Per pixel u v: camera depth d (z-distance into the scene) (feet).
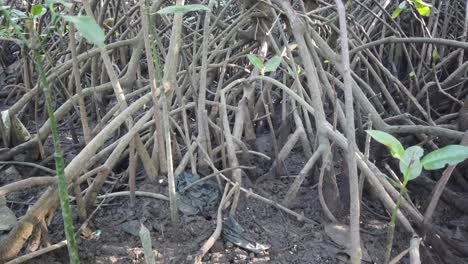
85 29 1.90
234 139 4.30
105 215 3.75
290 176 4.52
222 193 3.87
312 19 5.19
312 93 3.79
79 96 3.97
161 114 3.83
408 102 5.78
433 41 5.20
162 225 3.57
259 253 3.42
